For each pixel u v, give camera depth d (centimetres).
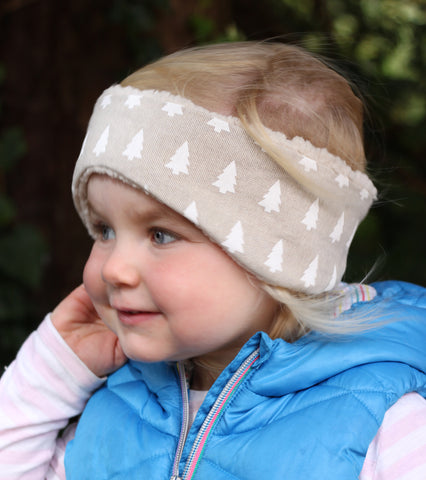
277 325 121
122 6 371
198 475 113
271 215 112
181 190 108
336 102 125
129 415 133
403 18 462
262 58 126
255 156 111
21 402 142
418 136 430
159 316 113
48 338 145
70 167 377
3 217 352
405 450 106
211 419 116
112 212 114
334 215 120
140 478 121
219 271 111
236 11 438
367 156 284
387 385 108
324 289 120
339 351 114
